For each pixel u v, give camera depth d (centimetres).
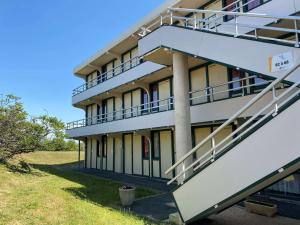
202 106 1242
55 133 1778
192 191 712
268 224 758
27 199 965
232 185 621
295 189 1089
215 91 1422
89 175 2072
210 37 848
